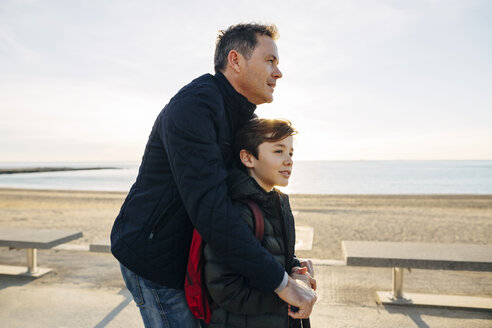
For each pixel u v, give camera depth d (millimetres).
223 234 1119
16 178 74875
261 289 1161
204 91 1255
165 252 1336
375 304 3396
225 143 1373
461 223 10086
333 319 3070
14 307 3309
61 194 23547
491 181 60000
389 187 47188
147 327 1478
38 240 4023
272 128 1334
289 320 1420
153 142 1349
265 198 1322
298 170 131125
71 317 3105
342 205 15875
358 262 3340
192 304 1313
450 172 104000
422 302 3346
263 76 1396
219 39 1477
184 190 1167
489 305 3273
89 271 4387
